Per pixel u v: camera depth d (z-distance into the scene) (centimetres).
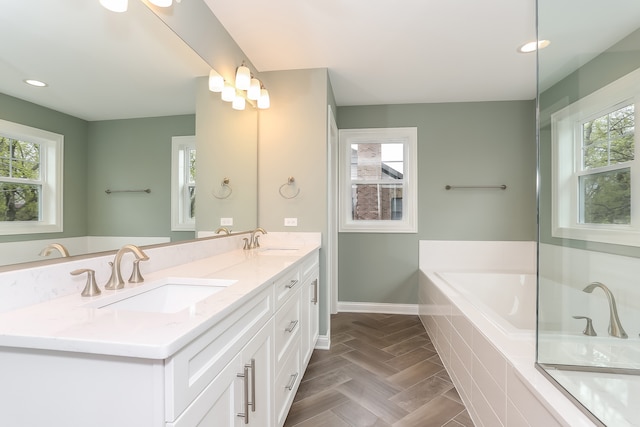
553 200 199
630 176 167
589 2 181
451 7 177
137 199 131
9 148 81
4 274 79
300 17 186
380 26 194
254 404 104
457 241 330
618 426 89
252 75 240
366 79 273
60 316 75
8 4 83
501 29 198
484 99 323
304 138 250
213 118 188
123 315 75
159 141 146
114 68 120
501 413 129
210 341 76
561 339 140
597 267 181
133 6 126
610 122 178
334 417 161
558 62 190
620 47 172
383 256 339
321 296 247
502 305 292
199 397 71
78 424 64
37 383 66
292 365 160
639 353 130
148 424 61
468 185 329
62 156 98
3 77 81
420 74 264
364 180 350
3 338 64
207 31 177
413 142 334
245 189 233
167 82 148
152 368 60
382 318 319
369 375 204
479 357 152
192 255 165
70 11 102
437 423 157
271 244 251
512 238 325
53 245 94
